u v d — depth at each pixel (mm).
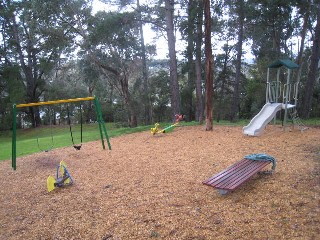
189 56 22344
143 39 20922
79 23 18125
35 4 16531
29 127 30391
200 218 3738
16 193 5508
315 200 3879
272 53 19562
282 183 4609
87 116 31953
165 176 5688
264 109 10336
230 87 29047
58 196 5102
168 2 15359
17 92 24656
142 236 3439
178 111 15992
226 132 10648
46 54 26625
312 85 15711
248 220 3549
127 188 5176
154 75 26234
